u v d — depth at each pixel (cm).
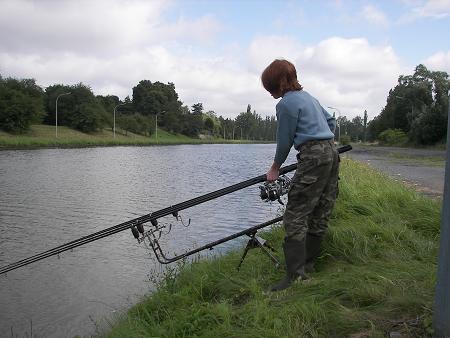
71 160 3606
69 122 9331
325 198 388
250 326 304
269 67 374
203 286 439
